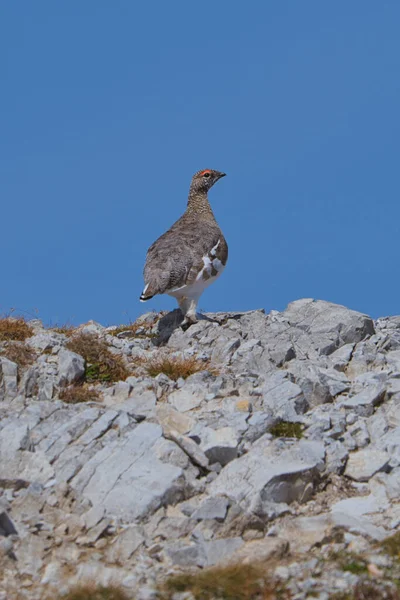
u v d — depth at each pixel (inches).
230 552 491.2
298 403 666.2
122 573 470.9
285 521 524.4
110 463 562.9
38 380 698.8
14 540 499.8
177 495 542.0
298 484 551.8
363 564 467.5
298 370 739.4
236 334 828.6
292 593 440.5
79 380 721.6
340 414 645.3
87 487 545.6
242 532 515.2
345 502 553.3
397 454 592.1
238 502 530.6
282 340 813.2
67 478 552.1
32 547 494.6
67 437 589.9
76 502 532.7
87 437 589.3
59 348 771.4
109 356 757.3
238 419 621.3
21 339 809.5
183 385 711.1
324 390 686.5
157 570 477.4
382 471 579.2
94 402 668.1
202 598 439.5
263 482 538.6
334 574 458.3
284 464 563.5
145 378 725.3
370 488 567.2
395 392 671.1
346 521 513.7
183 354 798.5
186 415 629.9
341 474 581.3
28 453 571.8
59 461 567.5
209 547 491.8
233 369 757.9
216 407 657.0
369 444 614.2
